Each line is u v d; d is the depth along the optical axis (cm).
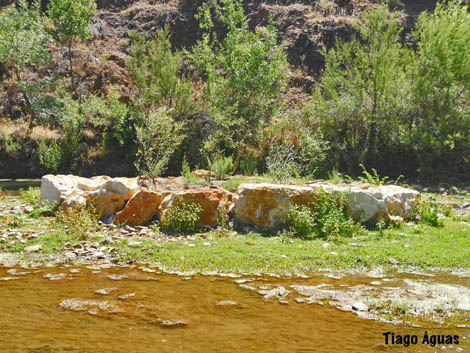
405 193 796
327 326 341
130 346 296
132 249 585
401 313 373
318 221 714
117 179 762
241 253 577
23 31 1778
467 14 1455
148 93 1762
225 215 739
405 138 1419
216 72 1806
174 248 598
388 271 512
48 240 611
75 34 1884
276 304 392
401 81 1559
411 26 2167
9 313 356
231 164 1285
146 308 376
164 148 1280
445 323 351
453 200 1034
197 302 394
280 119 1773
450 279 480
